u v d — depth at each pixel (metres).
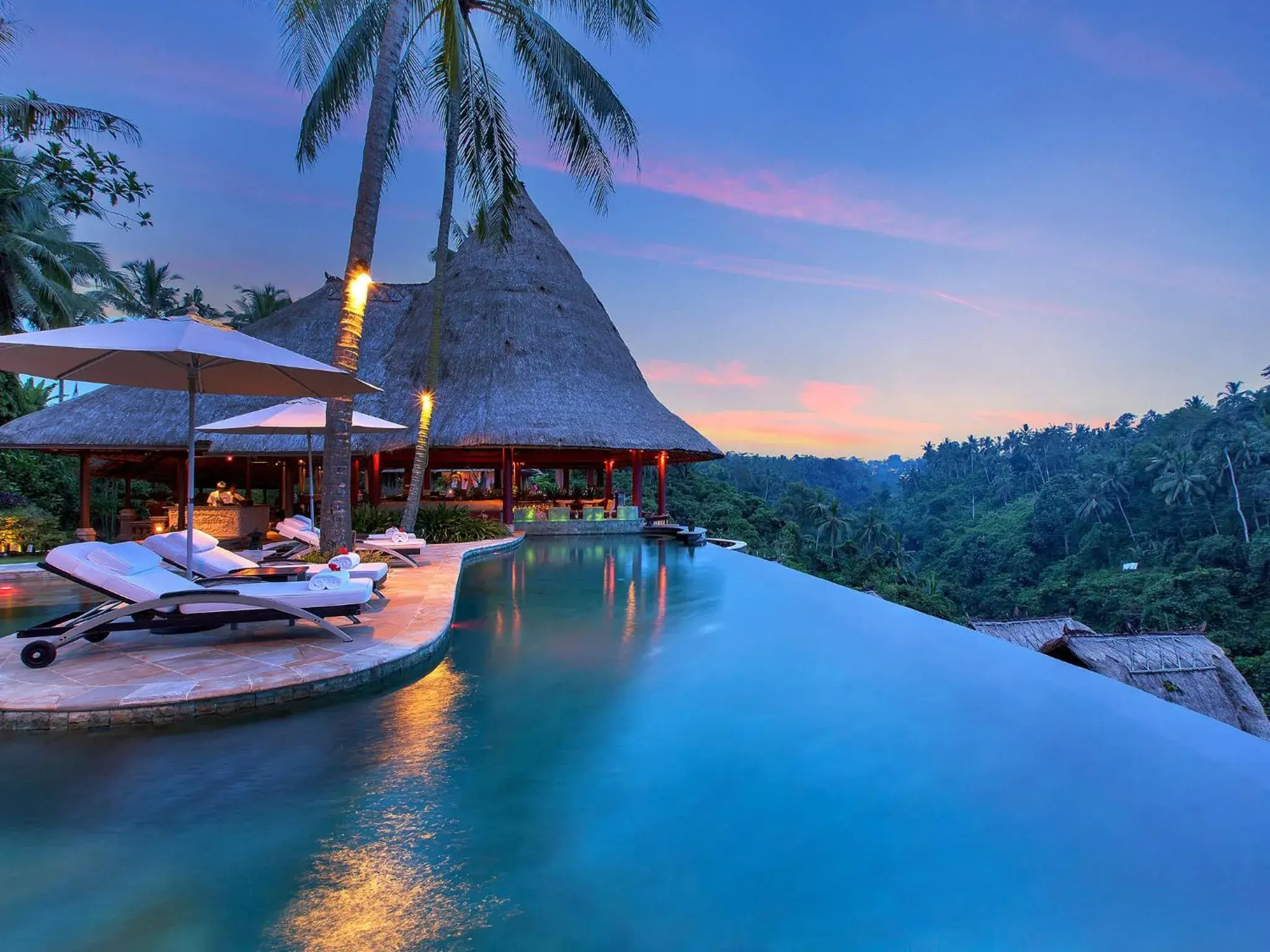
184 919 2.42
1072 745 4.31
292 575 6.43
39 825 3.08
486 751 4.07
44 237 19.83
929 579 79.25
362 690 5.05
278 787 3.51
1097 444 146.50
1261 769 3.95
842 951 2.31
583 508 20.36
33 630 4.95
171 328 5.46
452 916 2.48
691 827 3.20
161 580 5.67
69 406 17.61
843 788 3.64
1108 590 78.62
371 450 17.81
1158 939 2.41
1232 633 60.56
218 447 17.67
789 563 46.97
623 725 4.58
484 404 18.53
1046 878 2.80
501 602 9.19
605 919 2.47
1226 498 84.69
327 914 2.47
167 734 4.12
